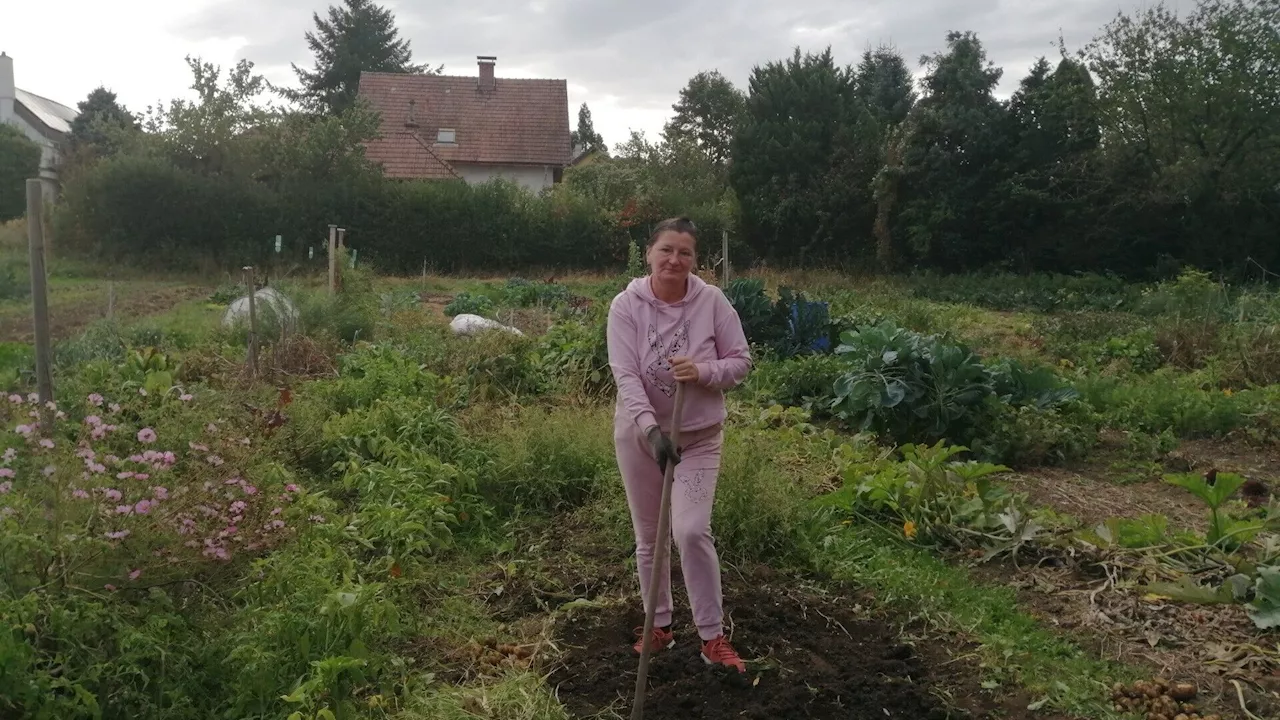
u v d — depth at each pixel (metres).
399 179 31.72
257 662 3.36
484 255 29.89
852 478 6.14
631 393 3.64
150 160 27.31
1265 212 27.38
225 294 18.66
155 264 27.00
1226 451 8.37
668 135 45.47
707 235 31.67
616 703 3.68
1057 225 28.73
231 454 4.80
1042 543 5.35
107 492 3.47
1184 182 27.31
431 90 40.03
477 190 29.91
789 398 9.16
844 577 4.96
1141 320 14.92
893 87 41.03
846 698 3.72
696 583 3.75
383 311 14.22
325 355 9.61
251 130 30.31
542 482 5.98
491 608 4.59
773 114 32.19
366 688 3.69
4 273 15.55
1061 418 8.49
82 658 3.27
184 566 3.72
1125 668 4.07
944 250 29.22
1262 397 9.62
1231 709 3.77
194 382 8.43
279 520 4.13
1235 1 27.98
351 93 53.38
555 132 39.53
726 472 5.35
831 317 12.59
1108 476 7.39
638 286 3.80
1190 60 27.97
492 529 5.65
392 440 6.47
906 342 8.05
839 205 30.55
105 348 9.53
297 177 29.55
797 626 4.36
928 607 4.58
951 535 5.50
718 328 3.79
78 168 29.70
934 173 28.73
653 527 3.95
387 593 4.38
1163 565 5.02
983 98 29.41
